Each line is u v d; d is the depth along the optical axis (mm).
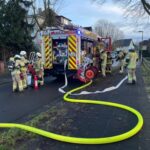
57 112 9031
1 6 30531
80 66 16734
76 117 8375
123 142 6297
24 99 12062
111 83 16734
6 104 11047
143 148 5934
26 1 32531
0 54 31219
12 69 14320
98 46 20875
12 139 6398
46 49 17125
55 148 5941
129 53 16500
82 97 11859
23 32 31906
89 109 9477
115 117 8383
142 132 6984
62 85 16359
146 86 15234
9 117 8977
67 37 16688
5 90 14945
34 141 6344
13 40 30672
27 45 32438
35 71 15961
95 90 13898
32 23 34344
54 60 17078
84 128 7246
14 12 30609
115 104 9961
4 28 30250
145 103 10461
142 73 24828
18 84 14391
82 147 6012
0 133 7031
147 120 8062
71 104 10445
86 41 18359
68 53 16750
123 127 7348
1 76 23531
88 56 18188
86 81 17000
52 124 7605
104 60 20750
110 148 5949
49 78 19938
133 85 15727
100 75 21031
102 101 10688
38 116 8531
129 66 16391
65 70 16844
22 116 9078
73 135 6691
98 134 6773
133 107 9766
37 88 15219
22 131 6922
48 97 12453
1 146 5922
